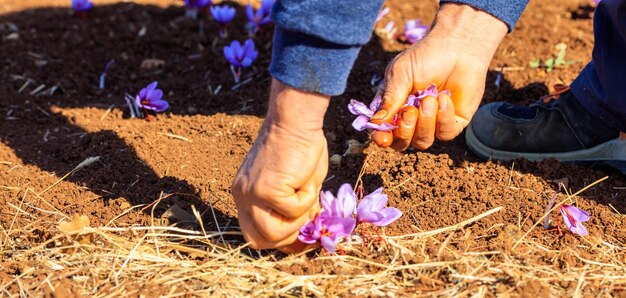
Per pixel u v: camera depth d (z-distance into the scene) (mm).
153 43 1636
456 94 1068
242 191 987
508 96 1403
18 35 1663
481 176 1203
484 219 1122
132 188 1185
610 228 1117
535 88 1397
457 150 1275
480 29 1062
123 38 1652
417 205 1149
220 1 1879
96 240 1092
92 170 1229
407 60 1048
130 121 1370
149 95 1354
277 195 967
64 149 1286
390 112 1037
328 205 1037
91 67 1545
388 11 1776
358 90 1412
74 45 1627
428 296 1013
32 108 1421
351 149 1256
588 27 1640
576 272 1050
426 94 1045
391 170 1220
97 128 1354
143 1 1886
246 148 1277
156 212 1135
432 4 1820
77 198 1168
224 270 1045
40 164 1252
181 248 1070
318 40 923
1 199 1167
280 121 960
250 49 1448
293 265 1047
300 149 966
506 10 1062
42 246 1076
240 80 1480
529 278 1025
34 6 1859
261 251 1073
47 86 1490
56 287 1020
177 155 1259
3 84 1483
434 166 1214
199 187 1180
